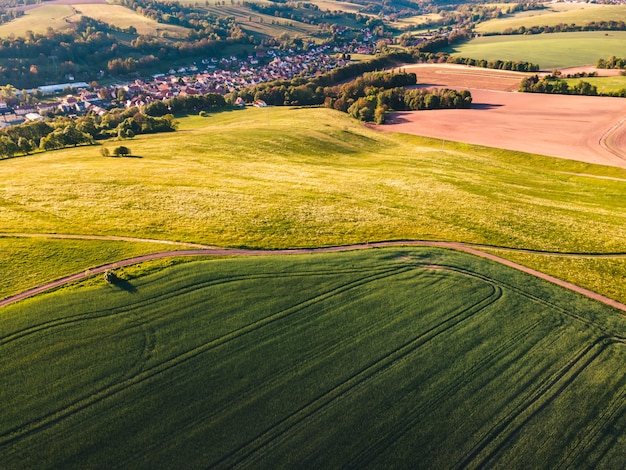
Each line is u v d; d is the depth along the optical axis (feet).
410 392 84.48
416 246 135.03
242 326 98.37
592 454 74.38
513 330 101.30
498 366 91.09
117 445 72.90
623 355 95.04
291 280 114.32
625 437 77.10
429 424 78.48
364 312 104.78
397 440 75.51
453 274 120.98
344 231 142.51
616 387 86.94
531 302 111.24
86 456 71.15
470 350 94.99
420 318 103.76
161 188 168.96
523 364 91.81
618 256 136.77
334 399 82.38
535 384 87.15
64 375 84.02
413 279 117.91
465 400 83.25
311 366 89.25
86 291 105.19
